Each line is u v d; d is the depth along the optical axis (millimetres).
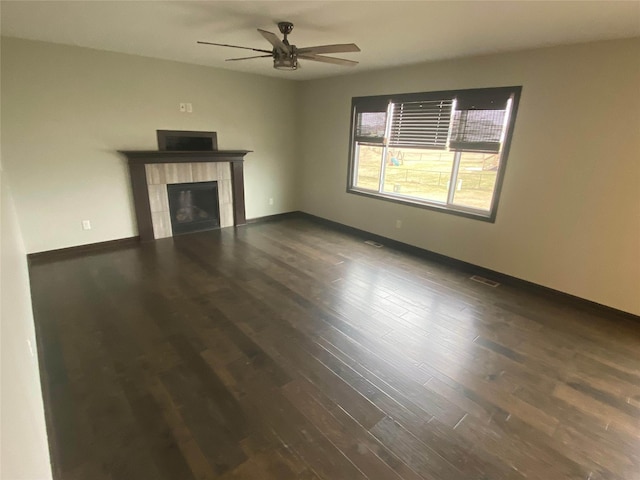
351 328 2885
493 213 3918
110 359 2424
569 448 1829
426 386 2250
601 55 2955
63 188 4223
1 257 1521
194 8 2604
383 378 2312
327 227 5992
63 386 2160
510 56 3494
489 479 1652
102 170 4457
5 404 821
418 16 2600
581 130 3166
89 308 3090
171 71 4676
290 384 2232
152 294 3375
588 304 3361
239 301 3279
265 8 2564
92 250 4531
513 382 2311
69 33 3367
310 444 1814
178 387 2184
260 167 5996
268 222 6207
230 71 5215
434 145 4359
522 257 3758
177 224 5277
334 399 2119
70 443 1778
